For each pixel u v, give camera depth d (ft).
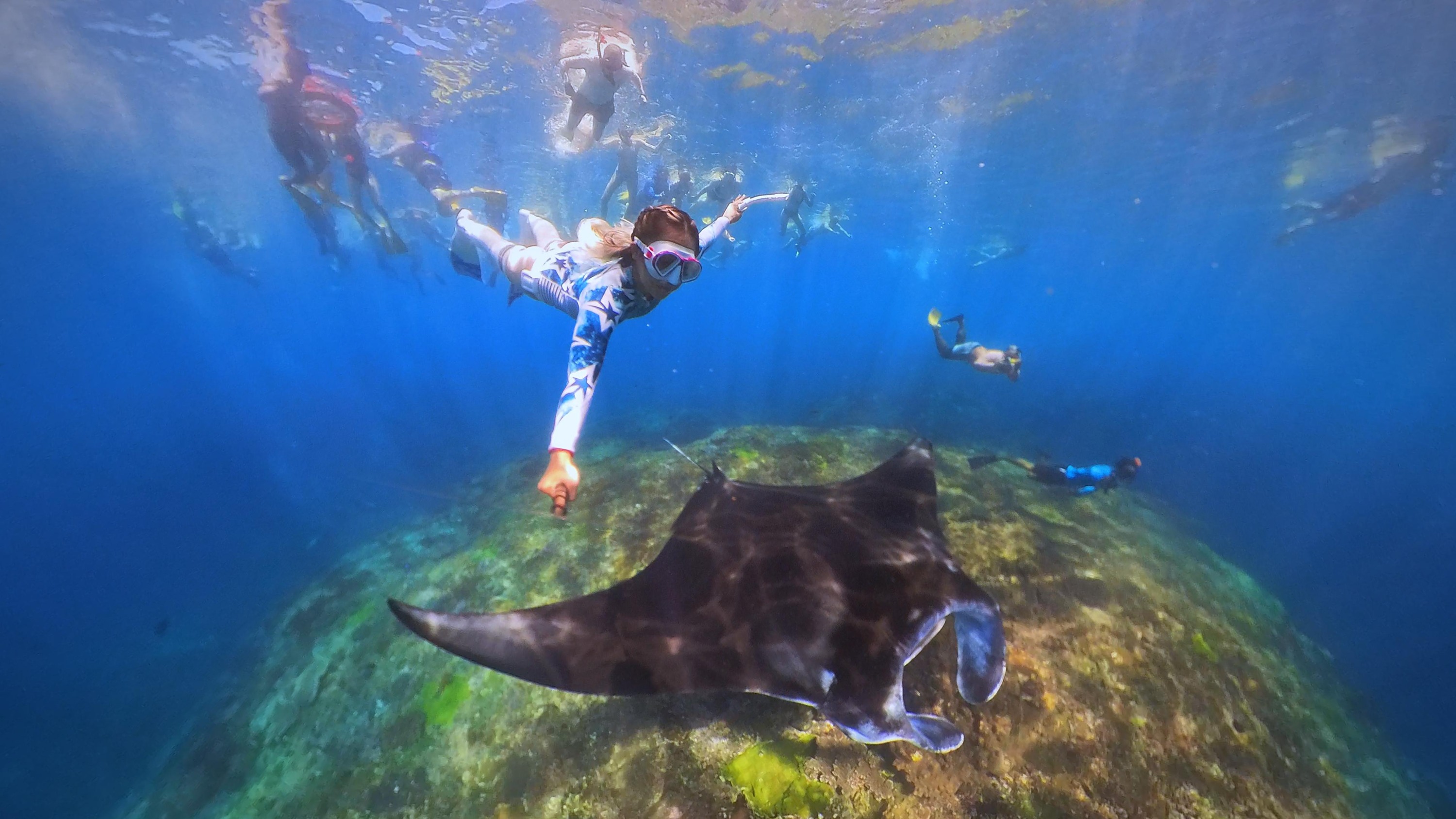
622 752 11.60
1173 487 49.49
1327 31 36.73
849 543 9.03
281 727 16.81
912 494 10.82
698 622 7.76
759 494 10.80
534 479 32.81
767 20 38.93
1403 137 49.96
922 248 135.64
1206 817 10.57
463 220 15.40
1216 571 19.24
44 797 26.61
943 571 8.71
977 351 38.45
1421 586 40.22
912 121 55.77
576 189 75.97
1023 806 10.30
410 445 60.29
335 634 19.65
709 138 60.39
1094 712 11.78
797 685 7.01
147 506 67.77
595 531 19.33
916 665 12.00
